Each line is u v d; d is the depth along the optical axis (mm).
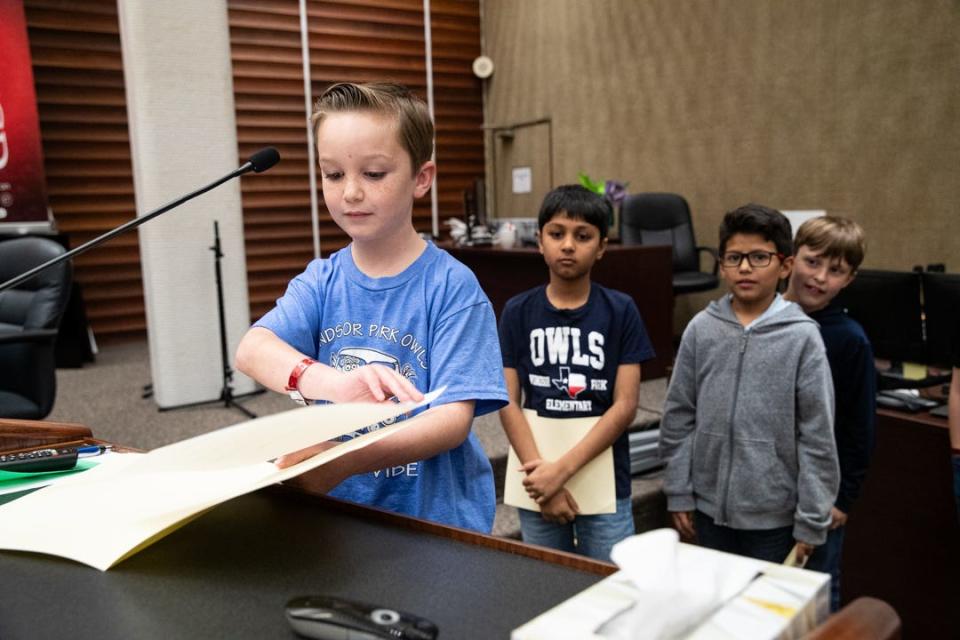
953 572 1975
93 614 511
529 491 1681
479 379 883
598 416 1771
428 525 639
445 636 471
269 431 618
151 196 3479
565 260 1758
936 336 2137
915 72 3695
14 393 2535
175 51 3453
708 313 1783
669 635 376
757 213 1654
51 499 687
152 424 3342
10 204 4602
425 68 6223
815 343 1611
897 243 3842
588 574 553
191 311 3613
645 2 5035
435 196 6406
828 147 4109
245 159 5555
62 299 2711
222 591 538
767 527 1657
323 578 556
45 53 4820
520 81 6148
